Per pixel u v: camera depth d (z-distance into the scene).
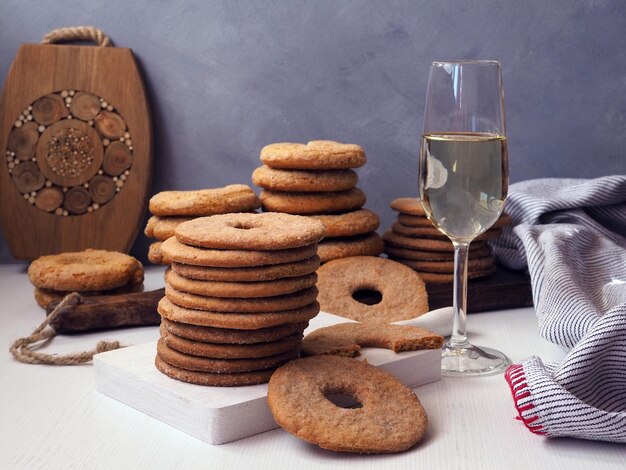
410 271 0.85
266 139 1.07
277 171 0.87
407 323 0.75
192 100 1.07
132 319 0.80
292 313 0.61
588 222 0.91
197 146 1.08
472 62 0.67
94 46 1.05
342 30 1.04
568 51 1.04
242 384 0.61
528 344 0.76
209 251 0.61
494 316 0.85
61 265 0.86
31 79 1.04
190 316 0.61
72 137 1.05
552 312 0.72
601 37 1.03
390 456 0.55
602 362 0.60
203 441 0.58
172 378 0.62
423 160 0.67
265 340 0.61
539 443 0.57
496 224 0.89
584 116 1.05
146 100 1.05
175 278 0.62
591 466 0.54
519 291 0.87
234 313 0.61
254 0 1.05
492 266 0.90
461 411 0.62
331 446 0.54
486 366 0.70
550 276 0.76
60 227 1.06
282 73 1.06
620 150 1.05
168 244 0.63
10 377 0.69
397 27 1.04
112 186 1.06
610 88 1.04
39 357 0.72
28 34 1.06
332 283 0.83
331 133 1.07
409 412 0.58
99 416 0.62
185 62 1.06
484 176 0.65
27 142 1.05
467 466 0.54
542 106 1.05
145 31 1.06
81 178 1.05
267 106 1.07
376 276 0.84
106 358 0.66
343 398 0.61
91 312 0.79
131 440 0.58
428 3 1.03
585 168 1.06
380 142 1.06
